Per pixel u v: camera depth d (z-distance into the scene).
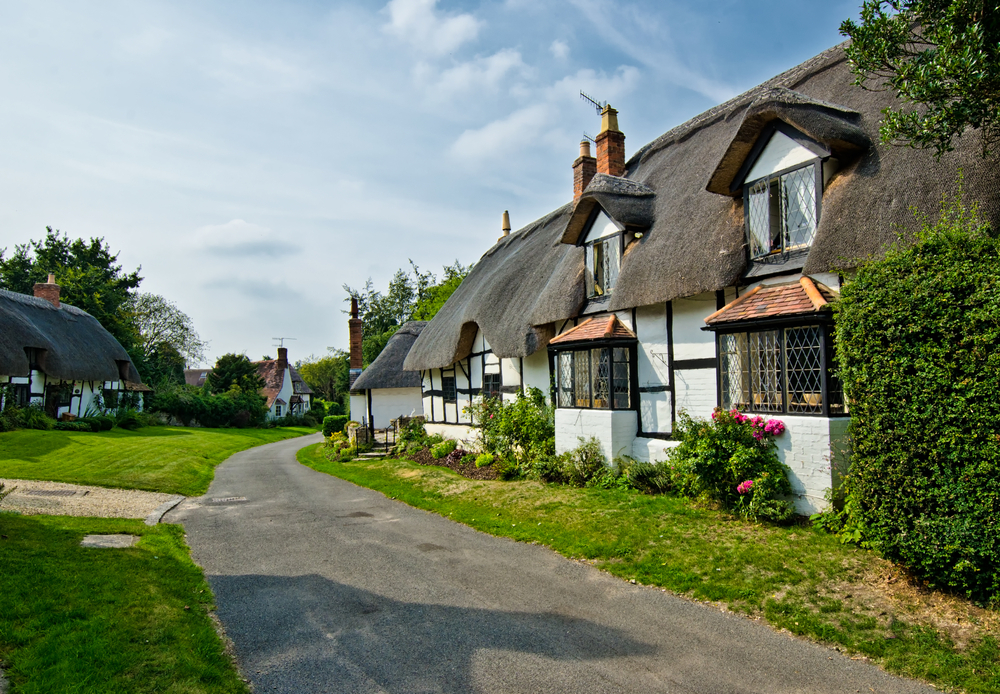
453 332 19.25
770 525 7.95
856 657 4.80
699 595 6.20
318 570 7.73
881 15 6.05
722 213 10.22
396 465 17.75
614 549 7.78
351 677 4.81
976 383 5.15
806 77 11.36
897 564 6.00
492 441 15.51
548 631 5.59
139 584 6.67
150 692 4.34
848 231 7.66
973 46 5.24
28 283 45.44
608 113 16.53
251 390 52.22
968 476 5.19
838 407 7.82
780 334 8.47
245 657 5.20
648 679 4.62
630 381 11.93
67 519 10.05
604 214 12.98
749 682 4.52
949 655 4.62
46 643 4.89
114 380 33.88
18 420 24.94
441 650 5.27
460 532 9.57
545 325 14.55
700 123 13.72
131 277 51.38
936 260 5.60
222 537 9.65
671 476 10.22
